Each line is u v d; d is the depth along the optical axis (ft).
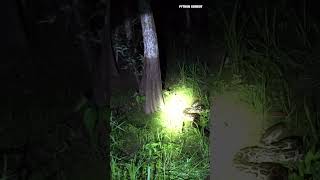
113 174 15.81
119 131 21.91
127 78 31.89
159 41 34.88
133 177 15.96
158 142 20.75
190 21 33.55
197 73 28.55
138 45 33.96
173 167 18.01
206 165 18.13
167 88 28.73
